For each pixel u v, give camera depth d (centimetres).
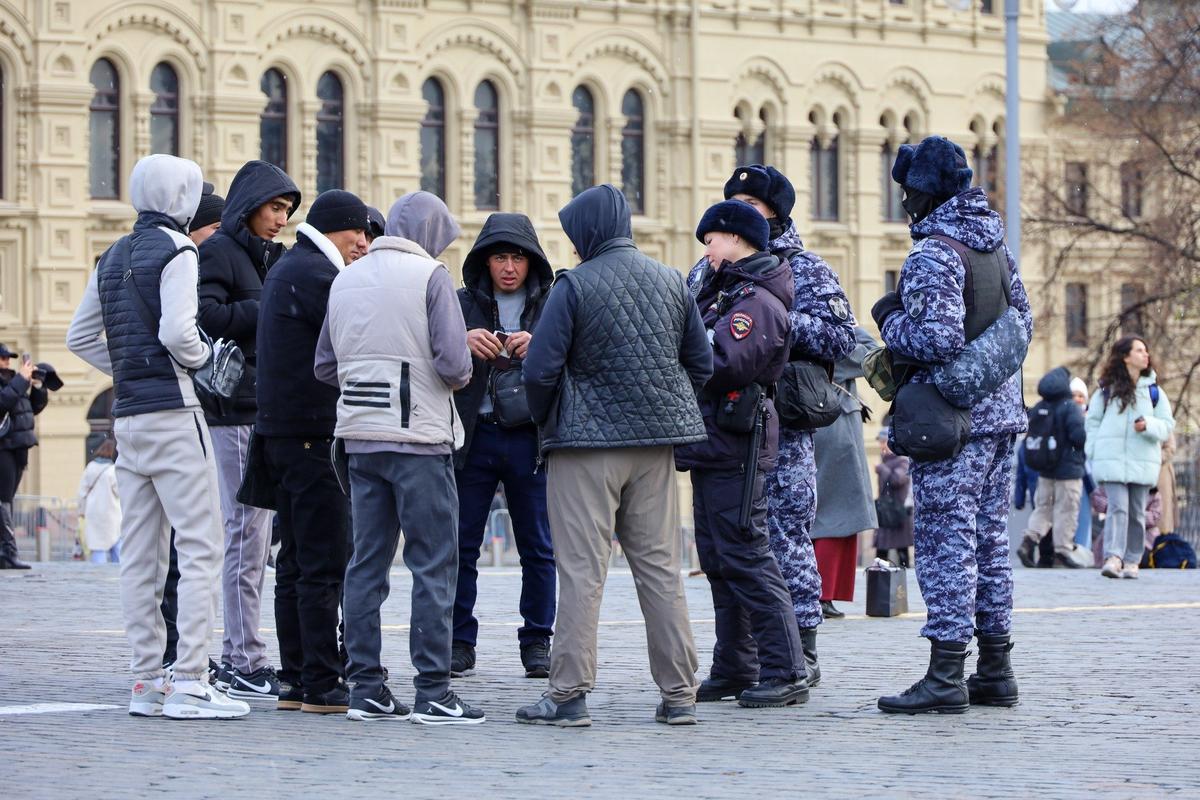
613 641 1780
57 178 5609
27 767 1141
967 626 1343
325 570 1354
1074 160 7500
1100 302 7550
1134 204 7150
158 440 1309
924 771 1134
